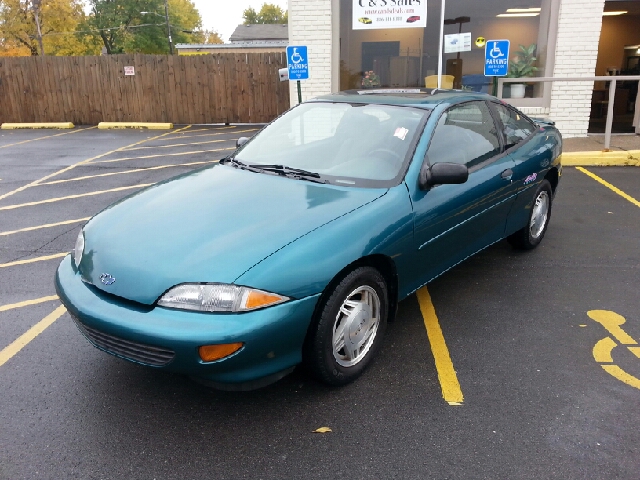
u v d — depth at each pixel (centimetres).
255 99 1571
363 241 288
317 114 403
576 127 978
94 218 330
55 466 245
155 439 263
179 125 1590
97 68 1581
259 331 246
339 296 278
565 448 253
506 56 773
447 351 339
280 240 269
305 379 311
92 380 311
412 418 276
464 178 327
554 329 365
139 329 246
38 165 959
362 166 344
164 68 1564
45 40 4884
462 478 236
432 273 363
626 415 276
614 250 504
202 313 245
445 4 966
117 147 1162
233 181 343
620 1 1048
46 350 343
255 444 259
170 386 305
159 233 284
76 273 295
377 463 246
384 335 353
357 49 996
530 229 493
